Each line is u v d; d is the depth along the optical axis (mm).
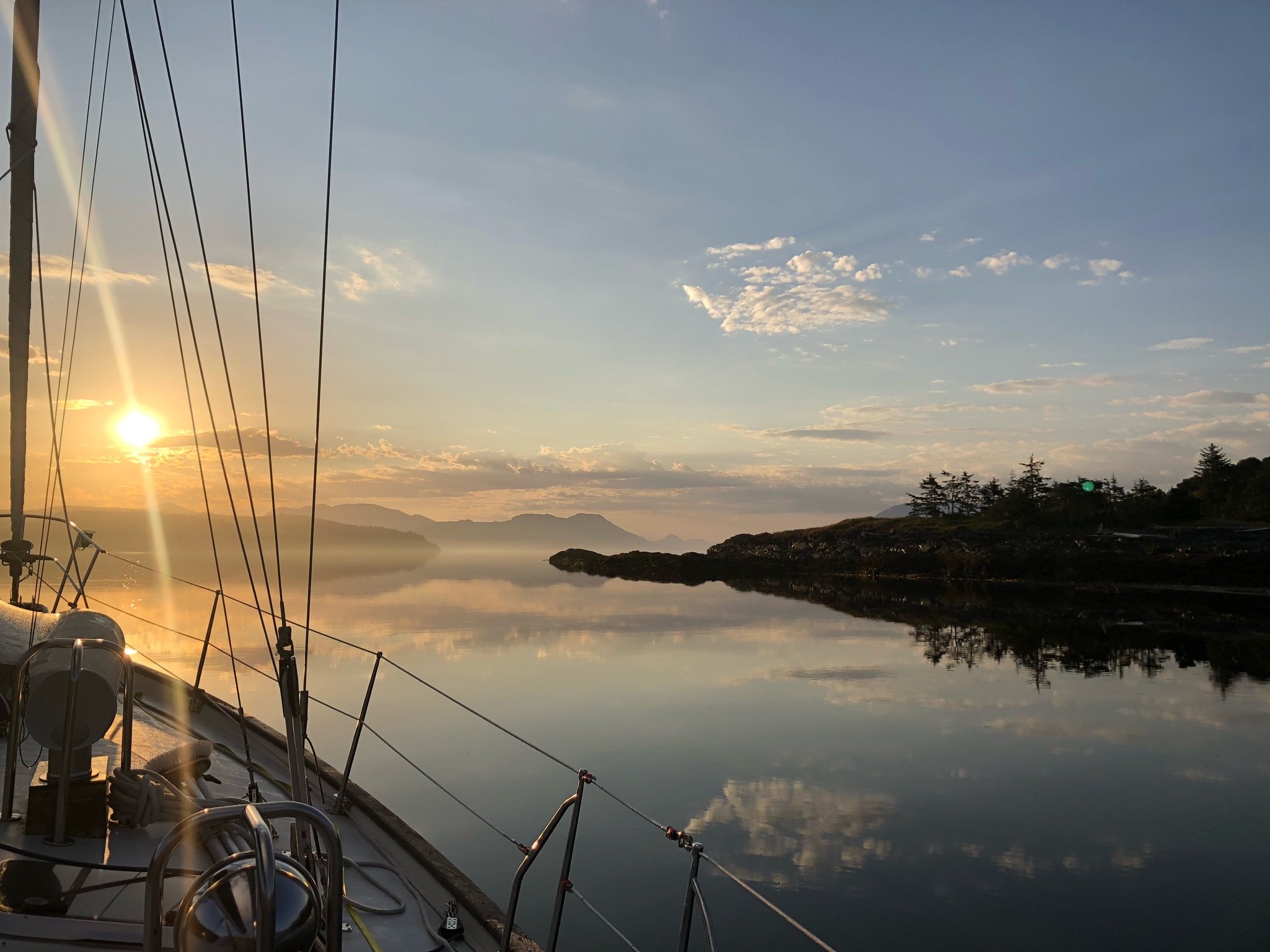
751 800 14133
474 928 4867
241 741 8273
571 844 4309
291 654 3865
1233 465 90938
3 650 6320
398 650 30250
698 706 21422
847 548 87000
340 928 2617
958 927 9820
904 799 14492
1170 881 11344
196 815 2531
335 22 4520
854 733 19094
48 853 4477
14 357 8695
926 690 24516
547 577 90875
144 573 76250
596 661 28531
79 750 4797
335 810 6539
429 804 13320
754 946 9320
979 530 86562
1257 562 64125
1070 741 19000
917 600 56656
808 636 36656
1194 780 16109
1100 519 86688
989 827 13289
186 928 2559
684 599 57000
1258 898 10758
